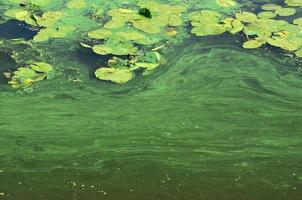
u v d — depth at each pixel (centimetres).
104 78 479
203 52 512
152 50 505
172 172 417
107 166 420
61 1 550
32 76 480
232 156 429
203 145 436
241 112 463
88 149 431
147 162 423
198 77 491
